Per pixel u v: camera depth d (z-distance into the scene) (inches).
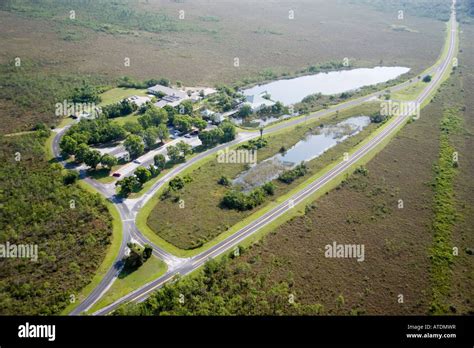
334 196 7327.8
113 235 6122.1
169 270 5570.9
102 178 7436.0
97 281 5344.5
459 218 6781.5
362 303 5196.9
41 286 5157.5
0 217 6117.1
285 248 6067.9
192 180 7578.7
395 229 6550.2
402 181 7805.1
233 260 5772.6
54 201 6614.2
